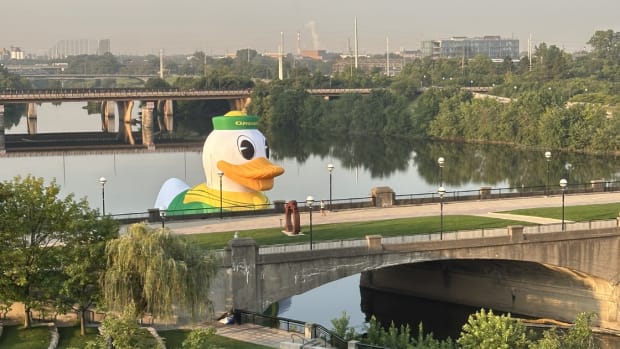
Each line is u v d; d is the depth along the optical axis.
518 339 67.94
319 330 77.00
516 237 94.56
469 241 92.75
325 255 87.56
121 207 155.62
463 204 115.88
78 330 76.81
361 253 88.94
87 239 77.50
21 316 78.44
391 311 104.12
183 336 76.94
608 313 97.12
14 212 75.69
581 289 98.50
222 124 111.56
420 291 107.75
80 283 74.19
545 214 107.94
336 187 181.88
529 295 100.81
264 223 103.12
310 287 87.44
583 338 69.00
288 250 88.00
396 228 100.00
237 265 83.94
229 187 110.75
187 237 84.94
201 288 76.00
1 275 73.75
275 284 85.88
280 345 73.12
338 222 103.69
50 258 75.50
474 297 104.12
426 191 174.75
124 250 73.75
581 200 118.00
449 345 72.81
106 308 74.56
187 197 113.31
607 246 97.56
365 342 73.62
